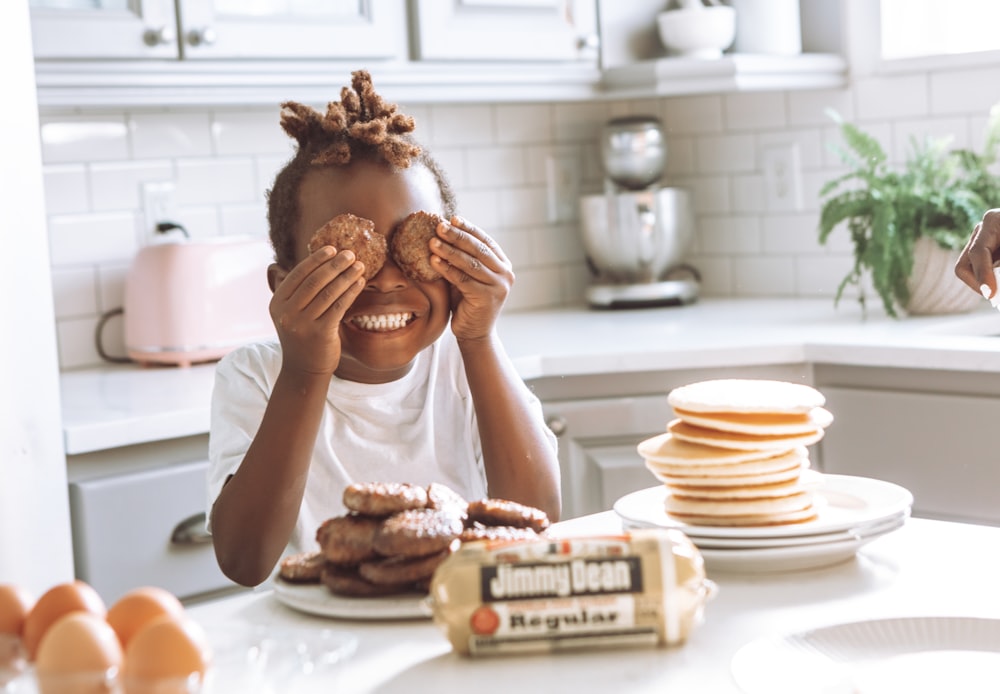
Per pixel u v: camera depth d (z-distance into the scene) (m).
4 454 1.62
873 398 2.14
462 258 1.20
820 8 2.84
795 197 2.92
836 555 0.97
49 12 1.95
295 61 2.23
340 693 0.74
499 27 2.49
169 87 2.11
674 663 0.78
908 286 2.43
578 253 3.17
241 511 1.19
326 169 1.26
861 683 0.73
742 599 0.91
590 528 1.10
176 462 1.91
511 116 3.02
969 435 2.03
